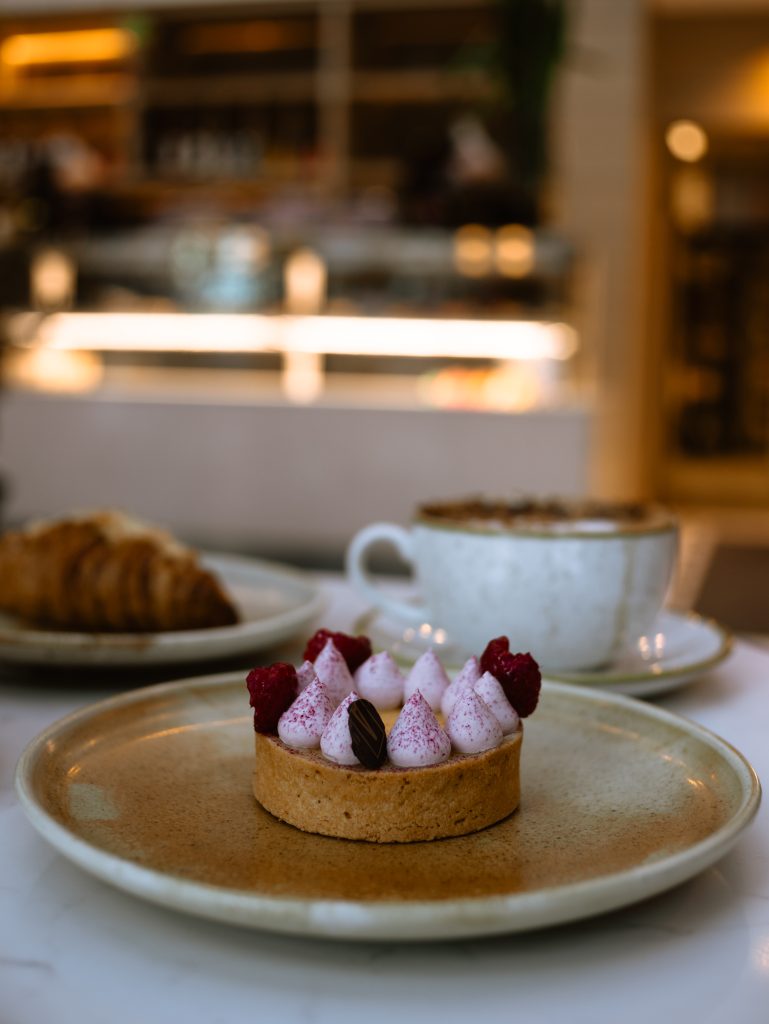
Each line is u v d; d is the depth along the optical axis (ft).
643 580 2.58
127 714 2.14
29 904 1.54
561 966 1.41
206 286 16.61
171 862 1.56
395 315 15.74
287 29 17.11
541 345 16.07
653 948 1.46
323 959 1.42
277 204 16.58
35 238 16.33
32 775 1.75
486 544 2.56
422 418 13.87
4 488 5.70
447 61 16.69
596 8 15.92
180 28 17.28
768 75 18.52
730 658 3.15
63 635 2.71
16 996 1.31
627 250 16.34
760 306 25.44
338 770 1.69
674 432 25.79
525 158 13.38
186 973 1.38
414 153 17.13
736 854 1.76
